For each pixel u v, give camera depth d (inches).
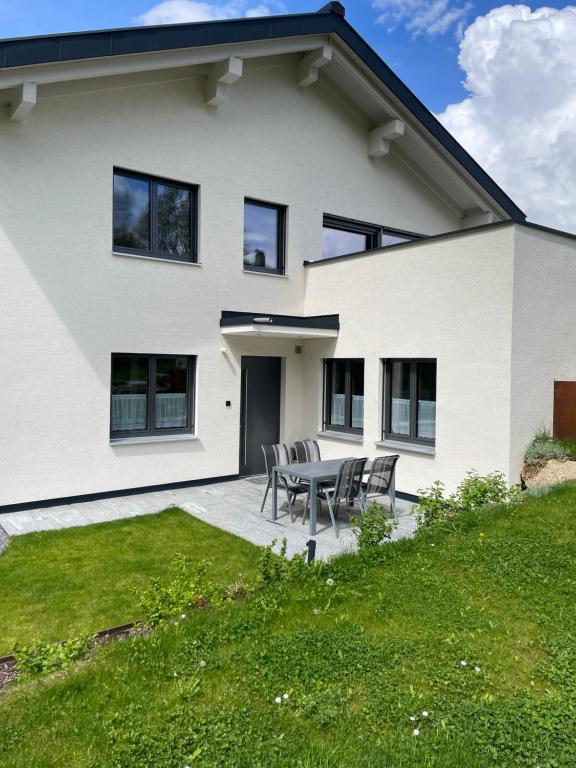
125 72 321.7
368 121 487.5
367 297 394.3
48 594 218.5
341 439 417.7
